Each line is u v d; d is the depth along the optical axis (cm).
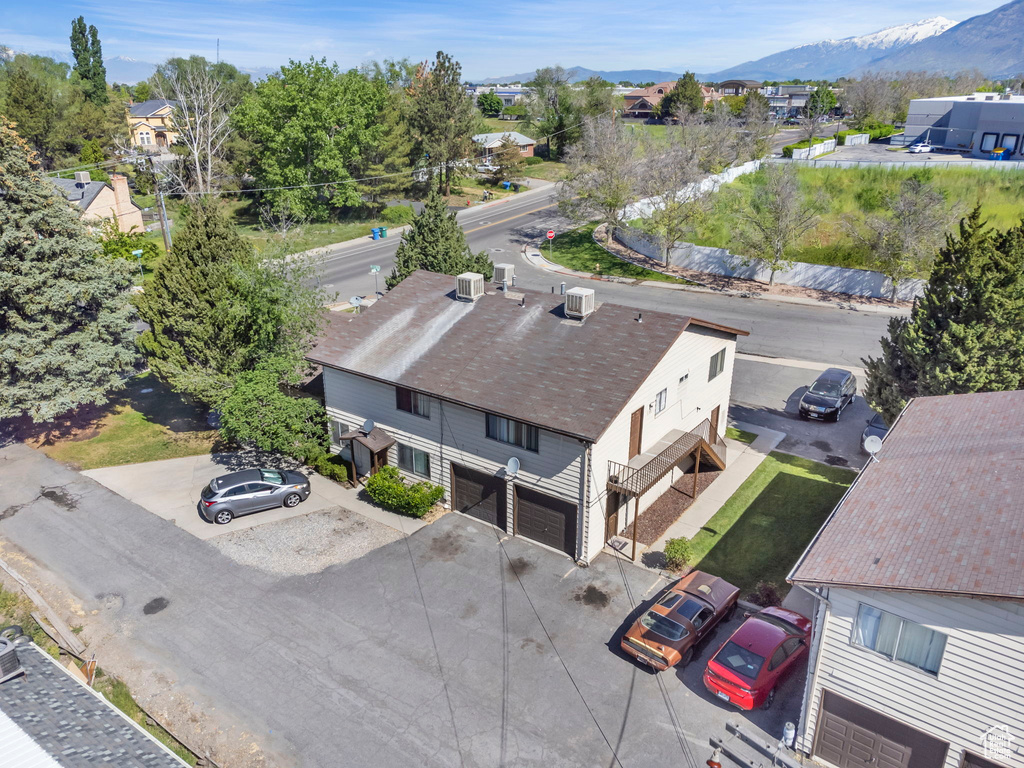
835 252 5303
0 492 2658
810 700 1455
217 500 2417
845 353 3916
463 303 2769
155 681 1733
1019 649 1168
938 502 1453
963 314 2295
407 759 1511
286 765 1500
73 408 2964
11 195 2784
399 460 2639
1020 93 12125
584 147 6781
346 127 7250
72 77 12412
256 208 8081
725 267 5444
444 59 8081
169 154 9869
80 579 2139
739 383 3569
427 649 1833
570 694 1683
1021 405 1777
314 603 2017
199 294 2812
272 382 2659
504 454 2269
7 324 2869
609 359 2266
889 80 11494
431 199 3784
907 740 1359
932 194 4809
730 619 1930
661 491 2556
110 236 5866
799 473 2692
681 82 12688
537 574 2141
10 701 1309
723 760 1502
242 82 11950
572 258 6006
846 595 1342
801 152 7850
